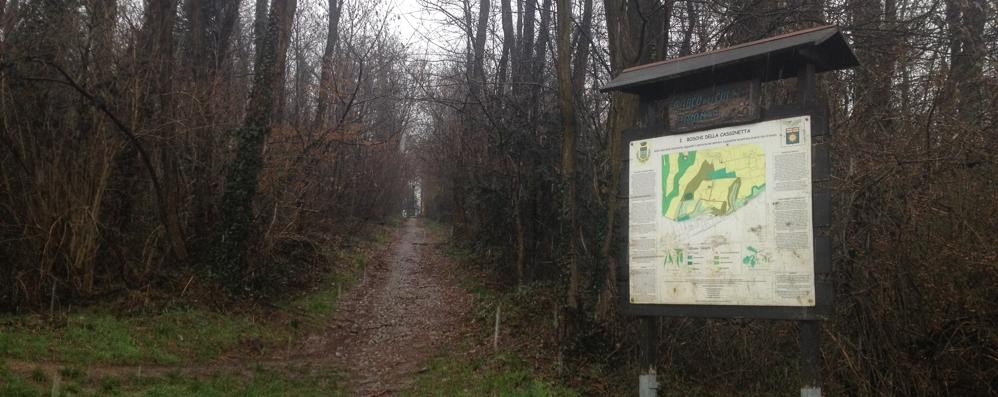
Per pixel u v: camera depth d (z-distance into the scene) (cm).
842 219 986
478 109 2200
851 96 1193
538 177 1903
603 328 1153
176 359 1167
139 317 1323
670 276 812
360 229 3256
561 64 1230
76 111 1400
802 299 716
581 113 1584
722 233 777
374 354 1392
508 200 2045
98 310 1316
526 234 1906
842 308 991
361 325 1678
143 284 1477
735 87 788
